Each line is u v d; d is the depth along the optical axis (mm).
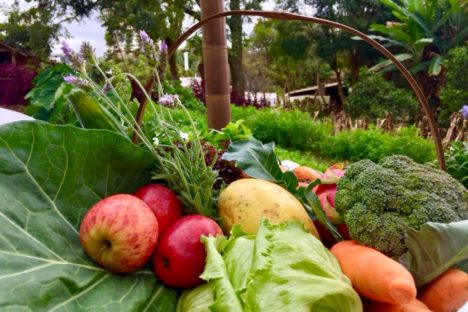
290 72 19531
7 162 803
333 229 1005
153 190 908
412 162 998
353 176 962
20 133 821
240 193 942
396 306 787
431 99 10930
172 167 962
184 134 1623
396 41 11508
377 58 14547
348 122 8648
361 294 812
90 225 770
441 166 1097
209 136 1693
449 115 8766
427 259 818
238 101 11797
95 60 982
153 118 1158
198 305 766
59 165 856
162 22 13141
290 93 17719
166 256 819
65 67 2664
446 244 797
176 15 13500
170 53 1068
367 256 807
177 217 911
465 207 934
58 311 704
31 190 817
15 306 666
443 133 8312
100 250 780
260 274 702
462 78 8828
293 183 1100
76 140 873
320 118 11531
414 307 771
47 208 822
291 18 1039
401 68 1086
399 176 920
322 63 16406
